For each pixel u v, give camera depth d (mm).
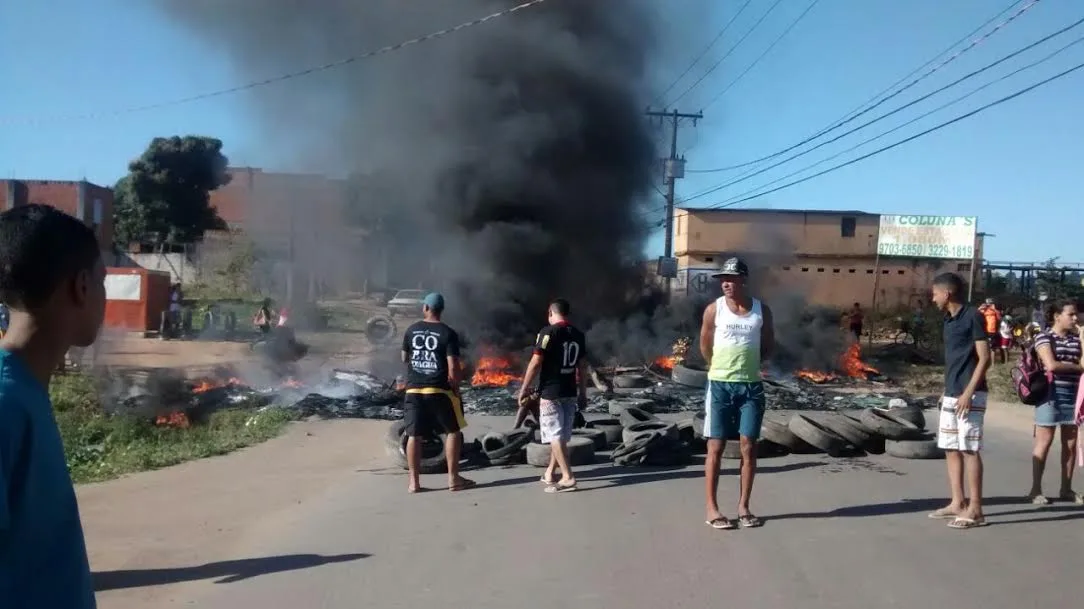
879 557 6145
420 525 7117
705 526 6996
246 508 7750
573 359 8469
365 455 10703
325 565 6023
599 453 10609
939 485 8609
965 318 6984
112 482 8992
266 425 12828
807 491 8312
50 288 2010
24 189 43062
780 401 16344
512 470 9586
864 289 45375
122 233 50656
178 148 50906
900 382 21391
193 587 5574
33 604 1893
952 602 5250
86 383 16719
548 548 6410
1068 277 34750
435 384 8367
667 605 5219
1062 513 7465
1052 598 5320
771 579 5676
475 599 5348
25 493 1871
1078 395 7410
